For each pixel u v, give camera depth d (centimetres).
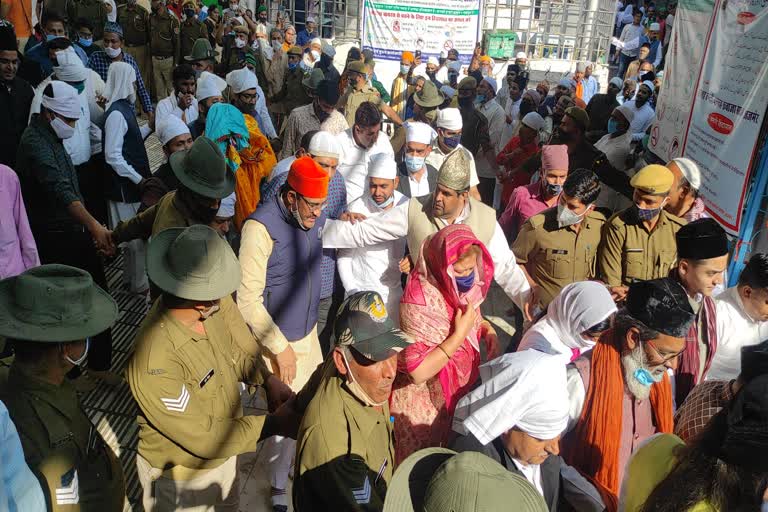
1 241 357
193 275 247
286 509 356
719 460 175
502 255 381
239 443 262
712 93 523
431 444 309
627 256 408
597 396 272
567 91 1033
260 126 779
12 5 993
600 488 269
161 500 267
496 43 1415
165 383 246
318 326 416
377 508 215
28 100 537
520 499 155
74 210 405
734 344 336
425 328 293
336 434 218
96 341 436
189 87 624
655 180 388
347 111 822
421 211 365
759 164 446
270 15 1689
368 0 1352
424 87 762
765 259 322
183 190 342
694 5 596
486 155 732
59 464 221
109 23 773
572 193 396
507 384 246
